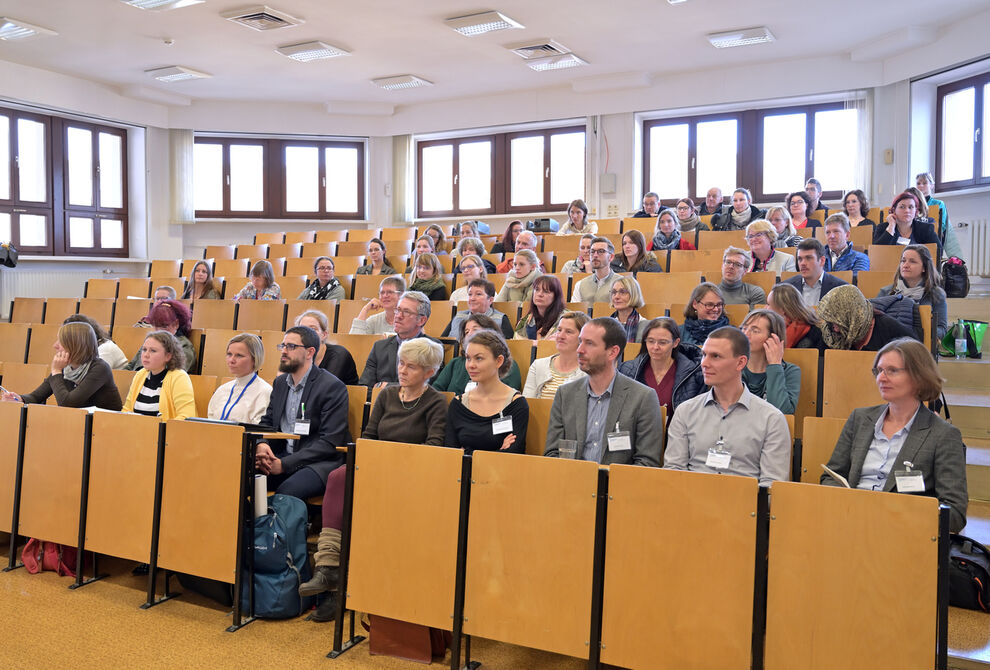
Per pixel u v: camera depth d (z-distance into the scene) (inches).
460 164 431.5
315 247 318.3
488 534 87.6
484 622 87.4
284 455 125.0
